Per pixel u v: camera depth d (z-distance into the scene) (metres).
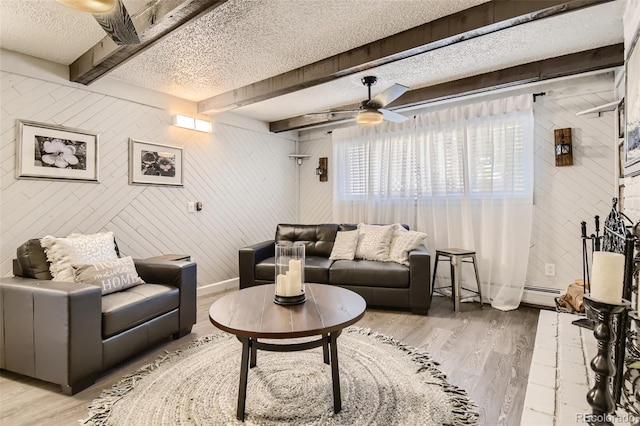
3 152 2.60
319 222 5.48
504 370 2.15
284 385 1.99
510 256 3.49
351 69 2.72
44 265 2.37
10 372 2.18
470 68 3.10
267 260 3.95
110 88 3.24
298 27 2.33
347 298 2.18
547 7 1.88
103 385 2.03
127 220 3.40
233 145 4.57
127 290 2.50
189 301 2.82
